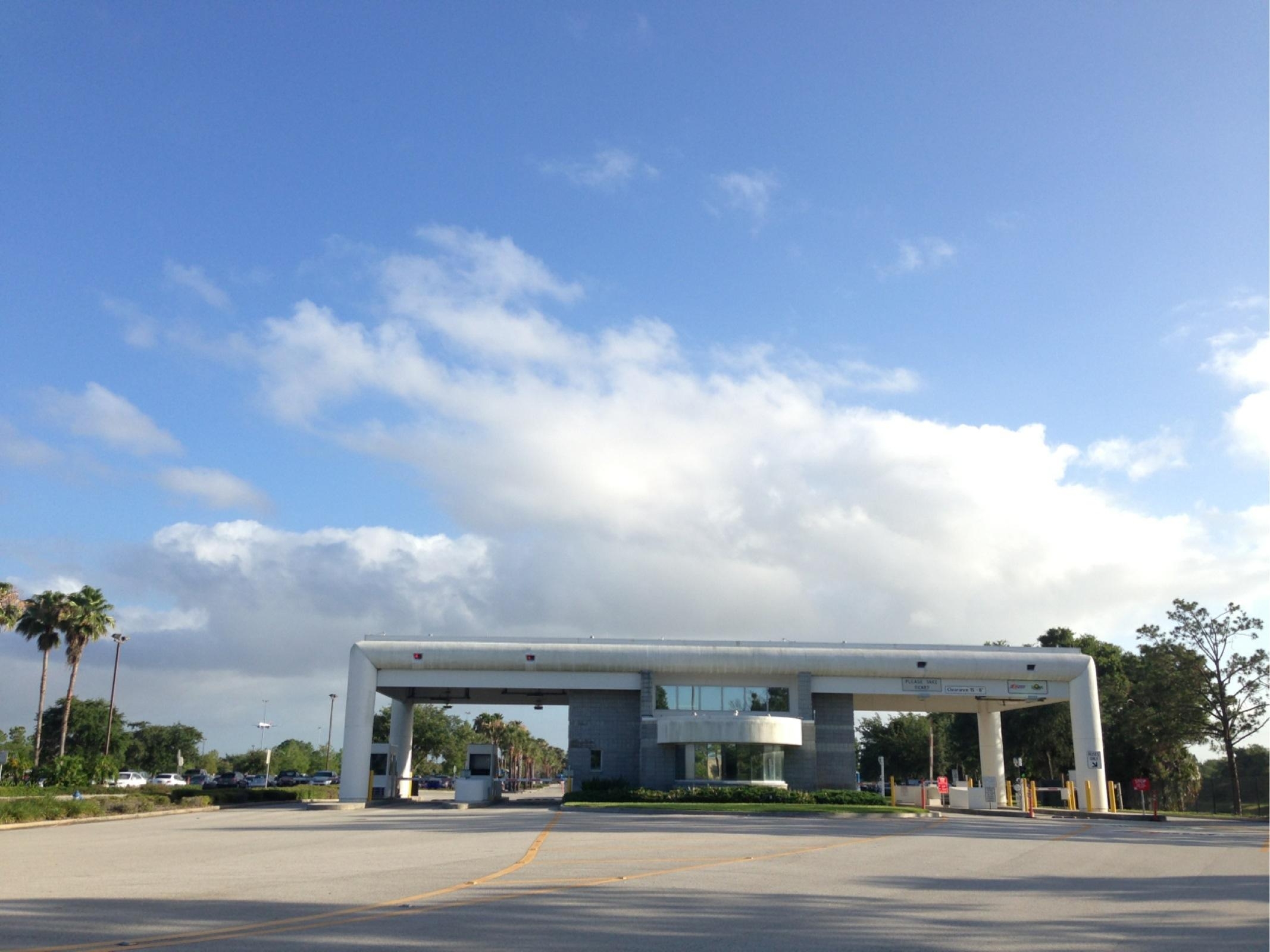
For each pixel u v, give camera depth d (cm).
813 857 2066
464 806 4588
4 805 3288
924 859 2091
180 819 3706
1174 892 1605
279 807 4822
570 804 3850
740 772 4431
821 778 4822
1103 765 4766
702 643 4850
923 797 4388
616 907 1304
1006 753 7031
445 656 4778
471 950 1002
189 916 1188
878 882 1650
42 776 5697
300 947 998
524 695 5450
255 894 1397
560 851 2122
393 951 988
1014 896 1516
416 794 6259
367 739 4684
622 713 4859
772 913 1290
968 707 5644
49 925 1123
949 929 1198
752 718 4444
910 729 9331
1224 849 2548
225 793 4944
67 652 6875
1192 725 5572
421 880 1571
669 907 1316
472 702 5588
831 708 4906
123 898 1343
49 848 2319
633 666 4766
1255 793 7331
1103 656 7106
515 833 2672
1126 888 1645
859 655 4822
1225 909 1405
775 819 3425
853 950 1048
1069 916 1323
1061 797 6097
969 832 2950
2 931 1084
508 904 1309
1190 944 1123
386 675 4825
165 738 12588
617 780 4631
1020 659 4853
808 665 4806
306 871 1714
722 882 1586
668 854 2058
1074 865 2059
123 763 10300
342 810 4275
